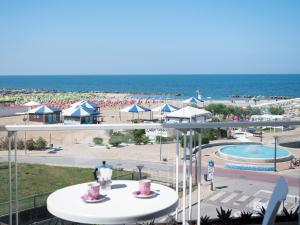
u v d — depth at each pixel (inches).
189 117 1169.4
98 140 1304.1
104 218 141.9
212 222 226.4
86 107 1833.2
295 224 221.0
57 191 175.3
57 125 160.4
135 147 1264.8
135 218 144.5
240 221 226.8
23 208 362.9
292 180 657.0
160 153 1101.1
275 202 144.3
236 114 1798.7
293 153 1201.4
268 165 1016.2
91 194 160.7
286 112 1868.8
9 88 7199.8
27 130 161.2
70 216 145.9
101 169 184.9
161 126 174.1
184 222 200.8
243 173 922.1
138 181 192.1
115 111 2498.8
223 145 1343.5
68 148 1235.2
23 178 755.4
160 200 162.6
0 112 2074.3
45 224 315.9
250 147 1285.7
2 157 941.8
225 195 681.0
